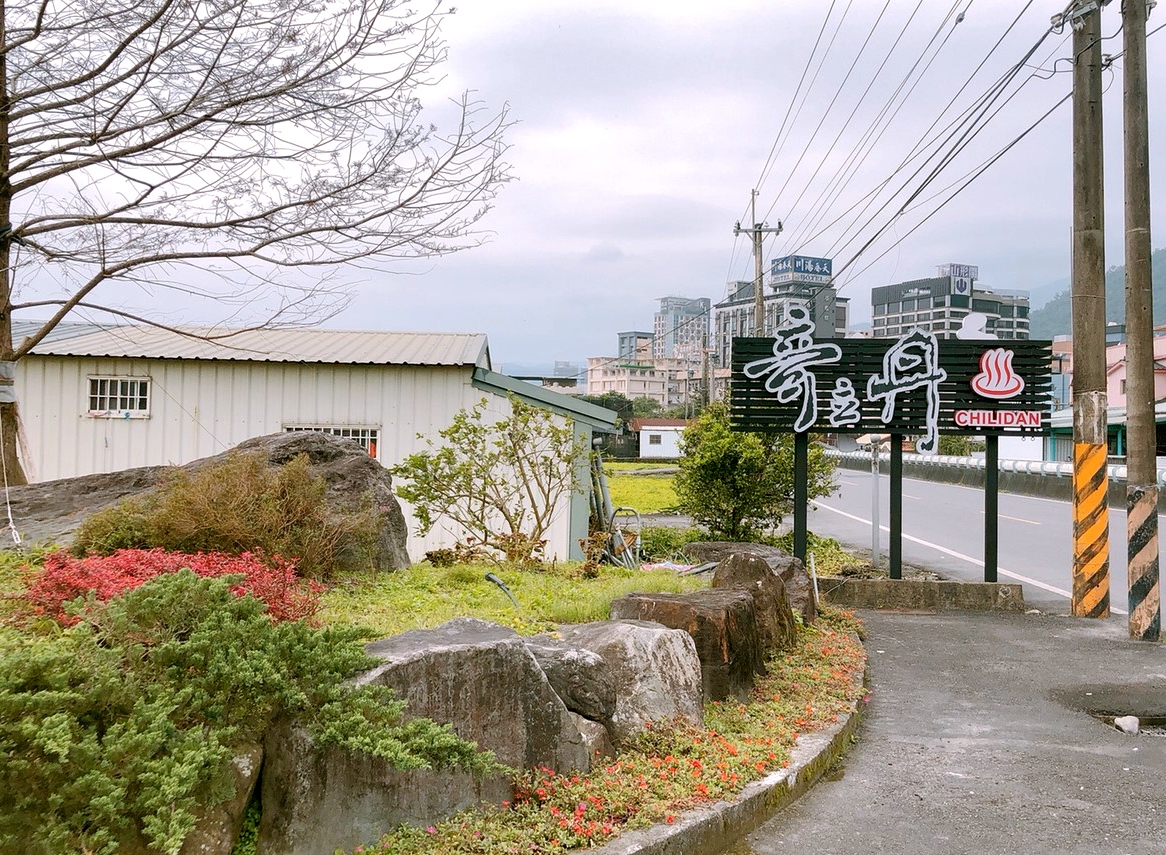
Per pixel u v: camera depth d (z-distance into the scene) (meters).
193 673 4.04
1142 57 11.19
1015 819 5.41
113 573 5.51
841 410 12.98
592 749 5.28
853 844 5.05
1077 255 12.08
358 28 7.44
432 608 7.48
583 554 13.97
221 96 7.58
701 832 4.79
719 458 16.91
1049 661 9.57
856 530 23.94
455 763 4.43
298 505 8.14
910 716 7.62
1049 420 12.84
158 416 14.45
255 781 4.02
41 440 14.30
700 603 7.04
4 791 3.21
